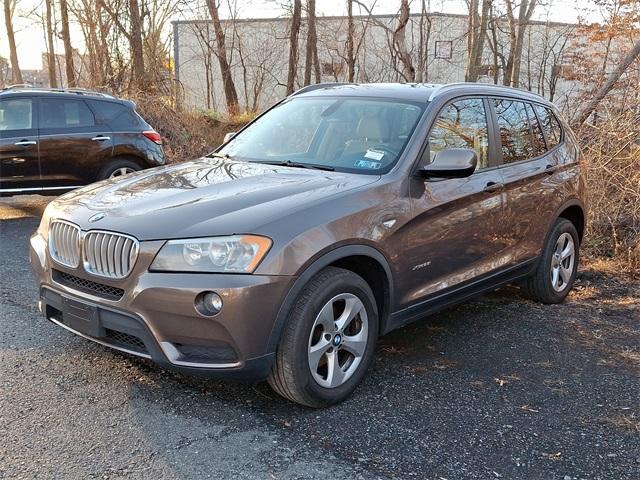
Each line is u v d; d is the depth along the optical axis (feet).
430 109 14.49
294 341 10.93
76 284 11.91
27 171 28.68
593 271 22.22
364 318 12.28
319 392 11.51
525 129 17.61
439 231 13.73
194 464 9.84
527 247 17.07
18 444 10.23
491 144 15.98
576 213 19.51
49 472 9.52
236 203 11.44
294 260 10.74
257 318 10.46
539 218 17.30
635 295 19.80
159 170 14.66
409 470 9.93
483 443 10.82
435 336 15.79
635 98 28.63
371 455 10.30
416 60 81.97
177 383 12.53
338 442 10.65
